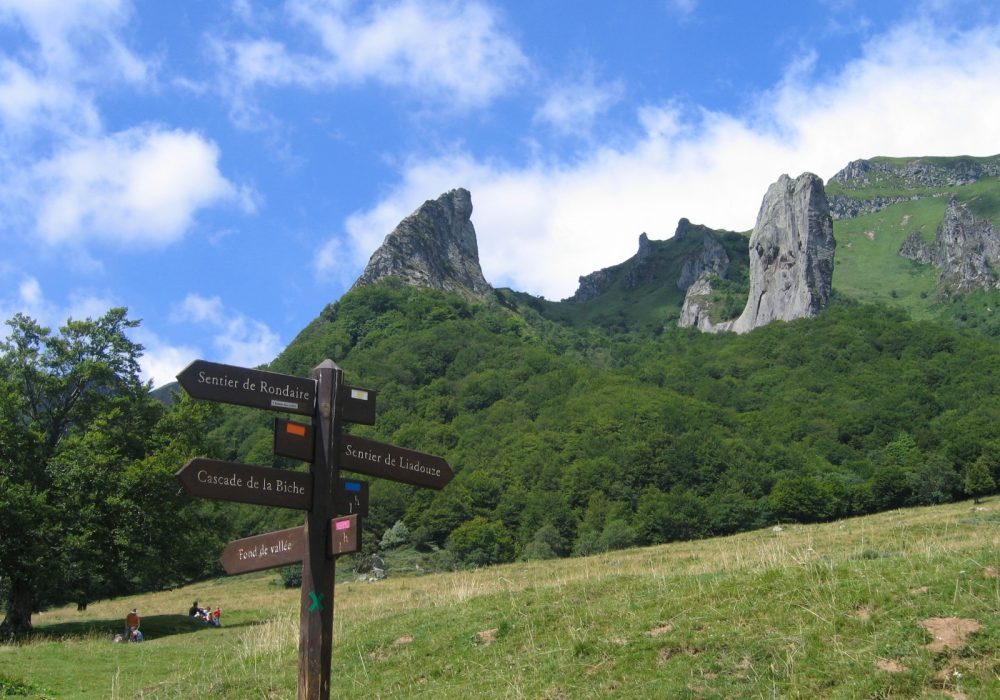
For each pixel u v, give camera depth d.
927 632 11.78
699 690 11.55
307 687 8.71
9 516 29.89
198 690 16.05
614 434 108.94
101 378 35.16
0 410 32.22
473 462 106.38
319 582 8.92
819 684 11.30
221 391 8.92
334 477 9.21
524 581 28.61
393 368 148.75
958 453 90.81
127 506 31.92
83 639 27.41
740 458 100.19
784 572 15.13
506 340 165.00
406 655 15.56
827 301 189.62
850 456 107.75
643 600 15.56
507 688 12.80
